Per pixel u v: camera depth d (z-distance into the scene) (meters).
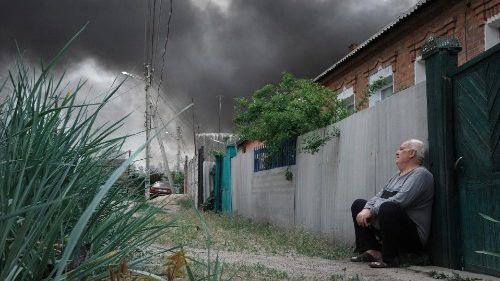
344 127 9.19
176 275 2.08
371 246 6.82
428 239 6.44
